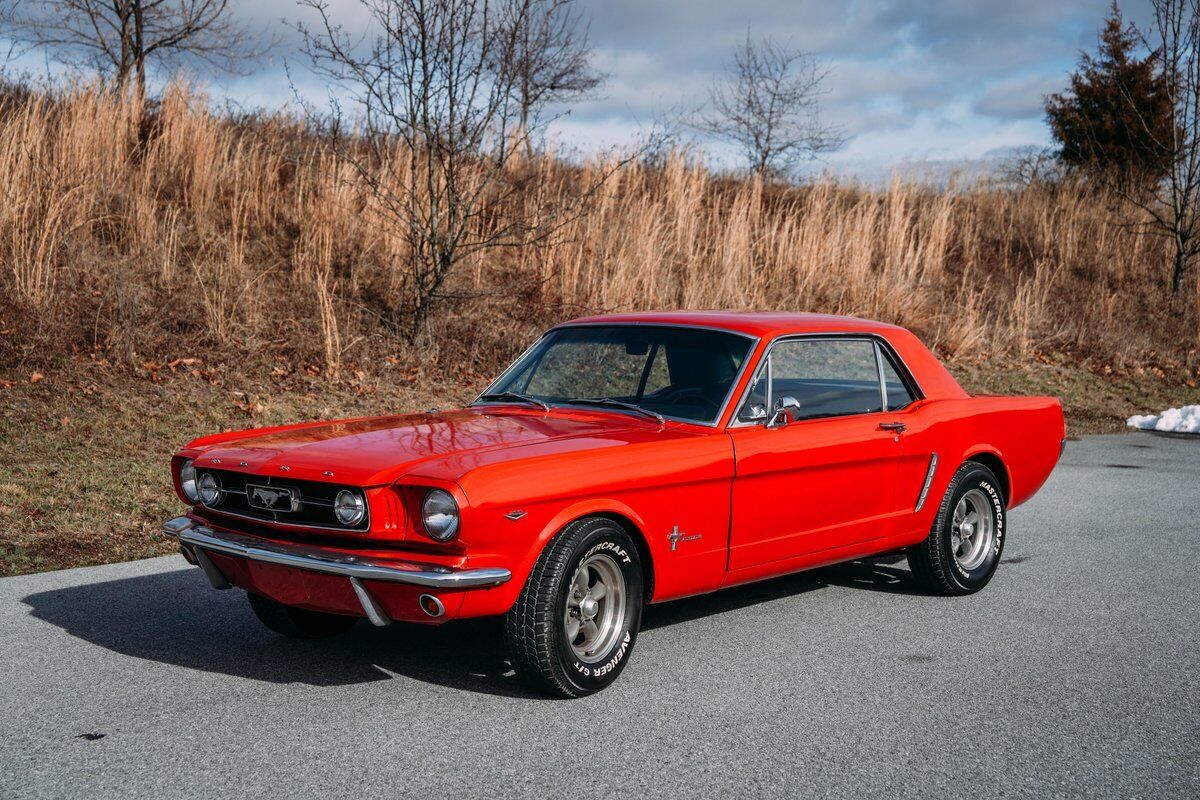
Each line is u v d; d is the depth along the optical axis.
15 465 7.52
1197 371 16.28
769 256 15.78
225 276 11.64
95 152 12.59
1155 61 23.48
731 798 3.22
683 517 4.44
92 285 10.93
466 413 5.02
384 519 3.79
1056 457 6.55
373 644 4.77
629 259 13.87
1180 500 8.61
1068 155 24.70
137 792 3.20
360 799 3.17
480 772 3.38
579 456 4.05
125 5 15.22
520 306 12.93
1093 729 3.84
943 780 3.38
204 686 4.17
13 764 3.39
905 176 20.44
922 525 5.61
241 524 4.20
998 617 5.37
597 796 3.22
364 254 12.84
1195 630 5.14
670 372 4.95
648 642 4.91
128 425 8.64
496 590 3.79
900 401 5.62
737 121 22.02
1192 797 3.29
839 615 5.41
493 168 12.09
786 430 4.86
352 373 10.80
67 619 5.04
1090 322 17.44
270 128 14.95
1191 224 19.19
